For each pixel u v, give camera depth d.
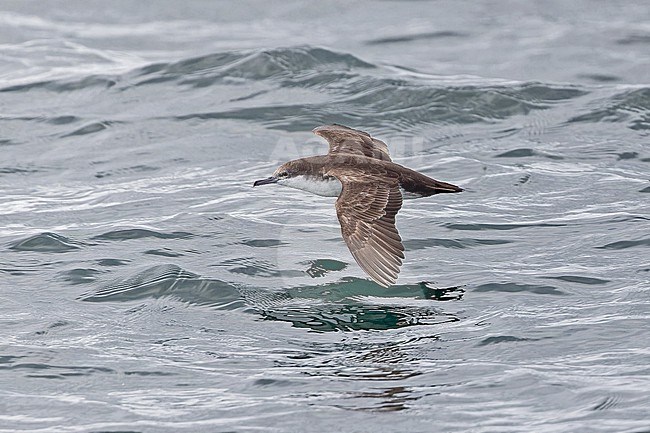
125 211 18.58
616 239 16.73
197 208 18.61
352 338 13.68
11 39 30.55
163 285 15.22
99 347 13.49
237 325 14.12
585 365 12.67
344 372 12.75
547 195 19.05
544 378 12.36
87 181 20.36
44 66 27.61
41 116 23.70
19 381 12.64
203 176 20.47
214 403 12.07
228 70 25.78
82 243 17.05
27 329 14.01
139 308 14.64
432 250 16.52
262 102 24.23
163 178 20.42
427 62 28.98
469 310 14.38
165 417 11.79
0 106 24.41
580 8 35.12
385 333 13.79
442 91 24.53
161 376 12.74
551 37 31.50
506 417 11.55
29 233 17.42
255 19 34.25
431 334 13.69
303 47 26.78
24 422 11.73
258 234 17.31
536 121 23.42
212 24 33.56
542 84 25.11
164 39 31.50
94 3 35.28
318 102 24.22
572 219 17.78
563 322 13.86
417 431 11.34
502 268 15.76
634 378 12.27
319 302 14.77
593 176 20.03
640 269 15.52
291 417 11.70
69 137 22.61
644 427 11.15
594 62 28.98
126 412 11.91
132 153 21.75
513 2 35.91
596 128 22.95
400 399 12.04
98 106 24.34
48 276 15.76
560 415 11.52
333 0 36.22
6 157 21.55
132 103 24.48
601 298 14.59
